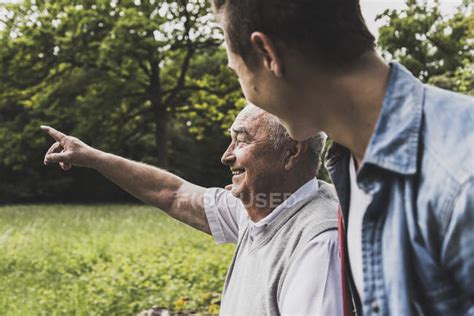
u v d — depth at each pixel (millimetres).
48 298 6883
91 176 32156
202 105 28688
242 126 1943
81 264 9297
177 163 32969
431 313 1141
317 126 1261
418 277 1137
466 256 1062
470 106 1129
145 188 2316
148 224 15305
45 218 18094
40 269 9188
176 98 28922
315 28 1155
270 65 1204
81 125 26781
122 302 6309
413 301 1144
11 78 25500
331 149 1403
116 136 28016
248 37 1211
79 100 27000
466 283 1084
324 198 1916
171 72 30156
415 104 1156
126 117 28125
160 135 28562
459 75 12625
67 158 2268
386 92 1174
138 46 25844
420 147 1135
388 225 1162
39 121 26547
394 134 1147
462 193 1059
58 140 2293
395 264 1136
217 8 1263
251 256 1958
